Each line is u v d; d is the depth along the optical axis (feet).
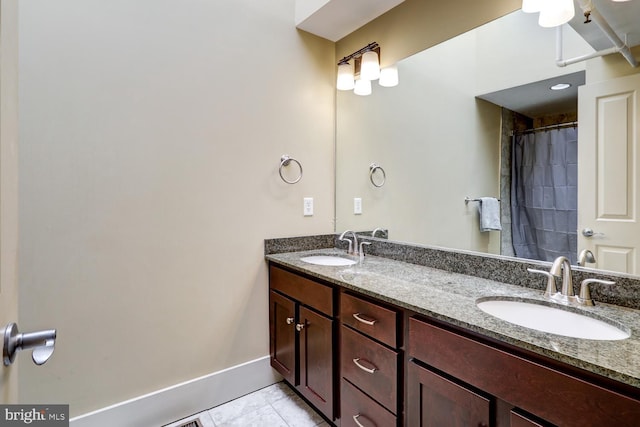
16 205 2.31
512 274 4.65
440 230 5.72
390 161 6.61
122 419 5.17
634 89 3.71
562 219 4.27
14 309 2.28
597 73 3.98
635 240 3.71
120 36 5.02
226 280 6.18
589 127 4.05
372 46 6.75
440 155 5.74
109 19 4.93
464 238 5.35
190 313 5.79
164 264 5.50
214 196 5.98
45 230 4.53
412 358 3.83
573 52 4.17
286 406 6.09
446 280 4.85
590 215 4.04
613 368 2.37
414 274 5.21
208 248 5.95
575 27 4.13
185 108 5.62
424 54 5.96
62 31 4.59
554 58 4.36
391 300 4.01
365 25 6.95
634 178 3.73
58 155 4.59
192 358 5.84
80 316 4.81
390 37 6.50
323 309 5.24
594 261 3.98
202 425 5.55
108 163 4.96
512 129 4.78
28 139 4.39
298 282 5.82
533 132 4.57
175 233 5.59
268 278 6.73
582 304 3.73
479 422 3.14
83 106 4.75
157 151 5.38
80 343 4.82
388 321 4.08
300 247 7.12
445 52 5.66
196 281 5.84
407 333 3.91
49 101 4.51
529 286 4.48
